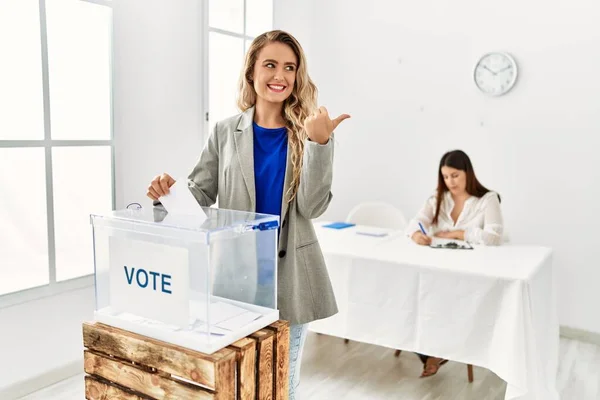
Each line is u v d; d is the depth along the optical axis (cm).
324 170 126
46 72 235
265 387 96
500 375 201
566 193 321
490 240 264
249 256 97
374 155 387
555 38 316
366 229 305
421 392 247
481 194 284
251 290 99
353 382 256
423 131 366
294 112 140
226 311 94
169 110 293
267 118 143
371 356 288
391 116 377
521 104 330
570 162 318
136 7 269
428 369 264
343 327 241
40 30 231
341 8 390
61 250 250
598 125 308
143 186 283
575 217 319
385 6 372
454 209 290
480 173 347
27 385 236
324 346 300
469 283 211
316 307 141
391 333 230
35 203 238
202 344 88
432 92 360
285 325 100
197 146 314
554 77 318
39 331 240
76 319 256
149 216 102
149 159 285
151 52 279
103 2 252
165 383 91
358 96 390
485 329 210
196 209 105
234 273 94
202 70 312
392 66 373
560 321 327
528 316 199
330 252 243
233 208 140
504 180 340
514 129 333
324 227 312
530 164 330
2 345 226
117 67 262
